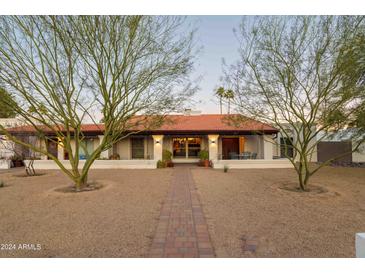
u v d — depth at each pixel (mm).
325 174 12039
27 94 7684
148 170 14250
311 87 7316
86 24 7219
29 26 7113
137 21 7523
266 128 15336
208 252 3752
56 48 7426
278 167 14961
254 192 7934
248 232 4516
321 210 5902
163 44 8062
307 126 7801
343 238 4219
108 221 5160
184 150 18594
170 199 7078
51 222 5117
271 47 7293
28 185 9602
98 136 16688
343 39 6574
